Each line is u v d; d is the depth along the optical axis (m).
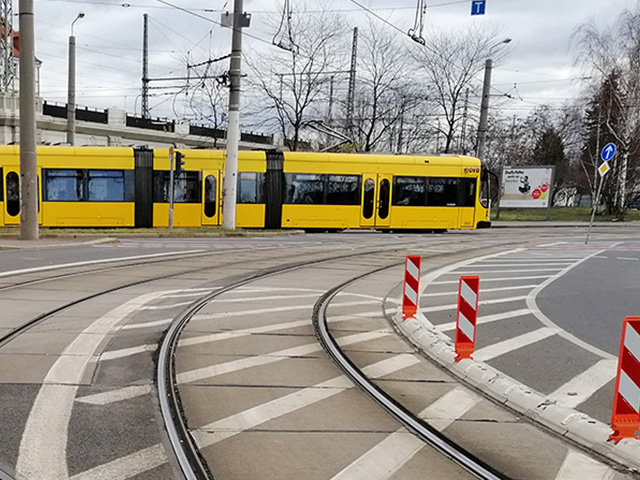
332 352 7.00
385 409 5.24
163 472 3.89
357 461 4.18
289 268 14.23
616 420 4.53
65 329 7.65
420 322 8.41
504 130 52.81
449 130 41.41
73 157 23.53
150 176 24.12
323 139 43.06
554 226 36.09
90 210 23.70
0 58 37.78
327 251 18.12
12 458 4.00
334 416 5.02
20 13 17.95
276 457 4.20
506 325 8.73
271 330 7.98
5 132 34.47
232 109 23.05
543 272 14.44
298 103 37.50
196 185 24.48
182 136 44.72
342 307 9.80
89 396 5.24
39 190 23.25
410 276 8.59
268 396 5.45
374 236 24.58
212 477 3.86
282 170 25.22
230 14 22.56
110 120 39.66
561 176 61.44
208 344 7.18
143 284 11.40
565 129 54.44
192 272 13.15
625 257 17.89
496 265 15.81
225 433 4.59
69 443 4.27
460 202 26.73
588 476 4.07
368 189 25.86
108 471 3.87
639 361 4.52
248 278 12.51
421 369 6.48
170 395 5.34
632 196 50.47
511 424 4.99
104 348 6.80
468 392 5.77
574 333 8.27
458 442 4.58
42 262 14.02
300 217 25.39
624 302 10.59
